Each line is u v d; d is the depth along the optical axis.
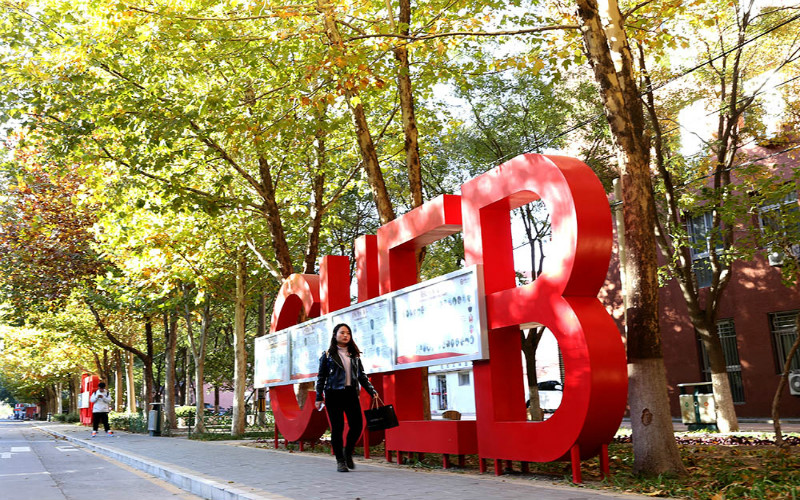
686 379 25.72
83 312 33.06
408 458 10.70
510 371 8.95
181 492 8.88
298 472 9.36
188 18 11.94
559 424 7.72
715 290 17.20
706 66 20.25
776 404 10.58
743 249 15.79
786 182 15.39
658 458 7.93
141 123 14.23
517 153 21.77
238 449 15.12
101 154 15.98
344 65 11.05
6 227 25.44
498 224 9.38
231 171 18.42
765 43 19.92
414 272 11.83
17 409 114.94
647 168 8.59
